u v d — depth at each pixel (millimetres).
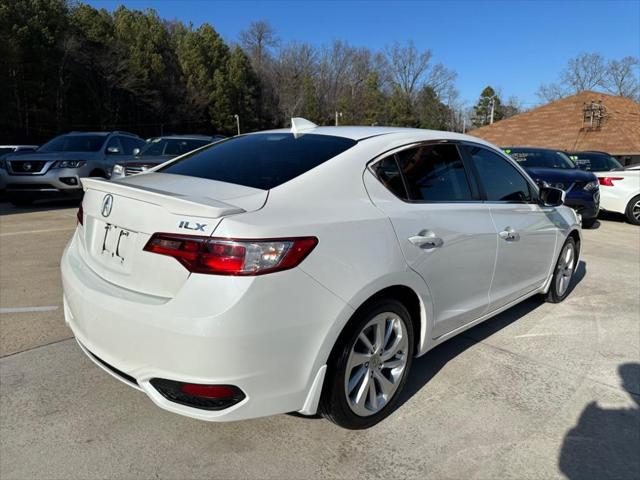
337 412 2445
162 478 2252
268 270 2031
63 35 41688
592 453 2498
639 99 60375
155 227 2146
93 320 2285
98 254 2514
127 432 2576
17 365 3258
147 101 51219
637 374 3355
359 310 2410
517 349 3727
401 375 2768
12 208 10789
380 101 74562
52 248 6586
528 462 2420
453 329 3186
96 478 2236
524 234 3738
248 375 2057
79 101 46688
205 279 2002
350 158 2629
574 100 29281
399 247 2547
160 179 2682
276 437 2570
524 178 3938
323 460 2400
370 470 2340
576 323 4293
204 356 1988
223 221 2025
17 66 36719
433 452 2479
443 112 82062
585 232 9391
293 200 2303
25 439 2494
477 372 3336
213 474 2287
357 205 2486
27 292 4734
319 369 2262
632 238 8727
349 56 78938
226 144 3268
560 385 3182
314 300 2170
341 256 2271
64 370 3207
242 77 63125
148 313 2068
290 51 78875
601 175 10828
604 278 5805
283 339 2104
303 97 73375
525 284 4000
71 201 12289
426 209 2814
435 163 3084
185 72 58625
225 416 2105
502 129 30375
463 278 3096
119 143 11844
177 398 2146
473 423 2736
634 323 4316
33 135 41312
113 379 3111
